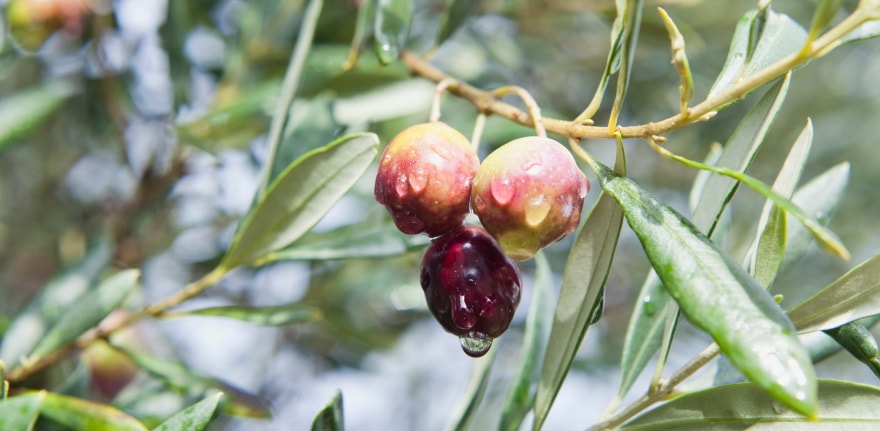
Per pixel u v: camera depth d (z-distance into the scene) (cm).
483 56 56
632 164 68
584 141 62
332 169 39
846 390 36
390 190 36
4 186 61
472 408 41
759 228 37
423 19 56
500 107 39
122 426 38
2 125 47
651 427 38
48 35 51
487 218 35
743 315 32
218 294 57
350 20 51
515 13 56
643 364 40
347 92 49
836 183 41
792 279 67
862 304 36
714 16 60
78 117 56
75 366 49
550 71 63
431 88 50
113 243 51
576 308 37
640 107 63
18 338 44
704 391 37
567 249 60
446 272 36
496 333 36
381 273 57
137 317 43
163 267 56
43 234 60
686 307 33
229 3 55
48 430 38
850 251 71
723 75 37
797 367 32
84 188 58
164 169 52
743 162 36
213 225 56
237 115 49
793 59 33
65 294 45
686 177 67
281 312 44
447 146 36
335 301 57
